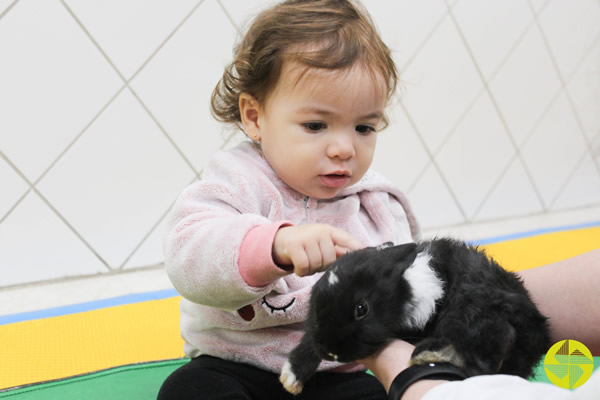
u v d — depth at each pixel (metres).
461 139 1.99
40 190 1.40
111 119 1.45
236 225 0.66
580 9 2.21
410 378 0.51
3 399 0.88
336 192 0.78
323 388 0.77
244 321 0.77
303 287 0.78
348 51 0.75
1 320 1.19
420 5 1.84
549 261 1.61
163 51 1.49
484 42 1.99
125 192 1.49
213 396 0.75
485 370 0.52
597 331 0.74
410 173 1.90
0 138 1.34
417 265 0.59
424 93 1.88
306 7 0.81
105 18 1.41
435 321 0.57
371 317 0.56
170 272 0.72
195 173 1.58
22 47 1.34
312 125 0.75
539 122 2.18
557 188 2.26
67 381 0.94
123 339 1.13
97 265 1.48
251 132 0.83
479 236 1.86
